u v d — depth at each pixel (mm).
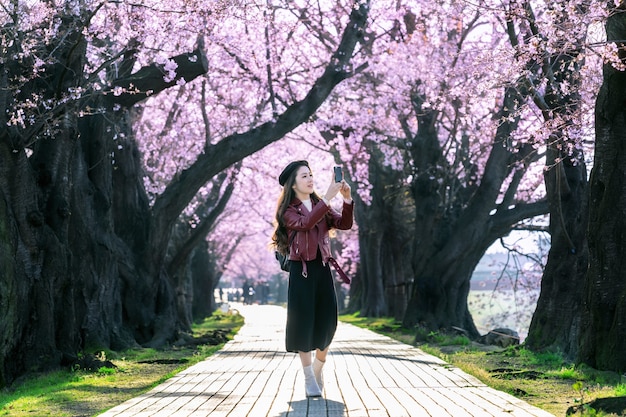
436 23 23328
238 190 36625
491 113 23422
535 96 12141
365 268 37844
